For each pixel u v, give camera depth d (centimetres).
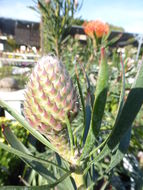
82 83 33
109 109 46
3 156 45
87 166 13
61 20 43
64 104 12
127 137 14
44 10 41
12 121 48
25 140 44
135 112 12
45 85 12
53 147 14
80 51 46
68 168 15
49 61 13
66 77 12
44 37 44
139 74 12
